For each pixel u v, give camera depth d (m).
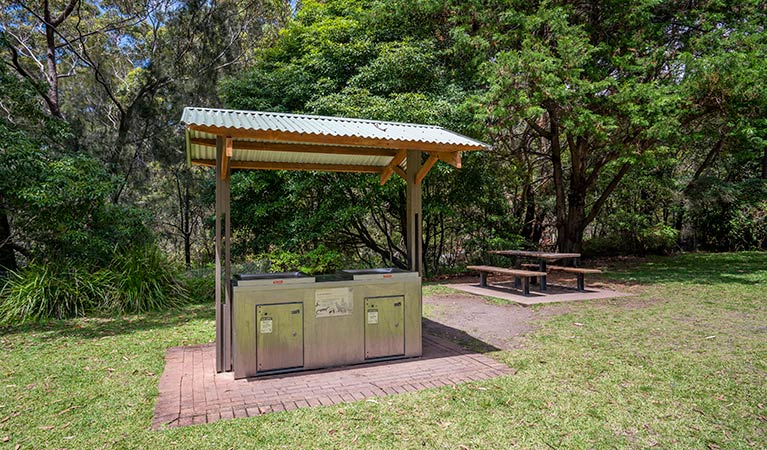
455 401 3.19
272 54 11.91
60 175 7.09
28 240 8.22
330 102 9.15
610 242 15.91
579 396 3.26
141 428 2.81
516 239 11.77
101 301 7.17
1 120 7.49
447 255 12.84
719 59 8.18
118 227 8.43
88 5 14.06
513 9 9.41
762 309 6.34
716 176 16.38
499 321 5.98
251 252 11.28
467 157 10.33
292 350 3.91
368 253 12.73
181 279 8.38
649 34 9.94
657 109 8.45
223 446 2.57
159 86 13.21
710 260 13.39
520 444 2.58
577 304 7.05
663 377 3.63
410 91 9.98
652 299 7.33
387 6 10.23
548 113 10.52
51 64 11.61
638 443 2.59
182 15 13.28
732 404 3.10
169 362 4.28
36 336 5.51
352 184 9.60
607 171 13.33
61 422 2.92
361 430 2.76
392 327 4.25
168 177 14.98
